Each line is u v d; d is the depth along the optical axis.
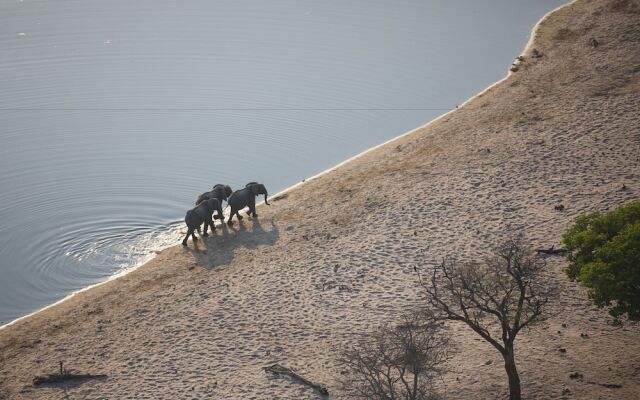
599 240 34.59
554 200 52.06
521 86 71.50
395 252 48.59
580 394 35.00
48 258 51.91
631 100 63.88
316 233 52.06
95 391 38.06
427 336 36.09
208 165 64.25
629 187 52.28
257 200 58.97
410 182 57.12
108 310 45.56
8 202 58.56
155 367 39.66
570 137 59.69
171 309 44.84
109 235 54.53
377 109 72.81
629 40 75.44
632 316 33.16
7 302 47.53
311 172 62.66
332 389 36.88
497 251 46.88
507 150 59.38
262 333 41.81
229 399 36.69
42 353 41.75
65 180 62.09
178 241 53.47
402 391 34.59
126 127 71.12
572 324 40.38
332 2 105.88
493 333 40.09
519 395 34.03
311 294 45.03
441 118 69.00
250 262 49.34
